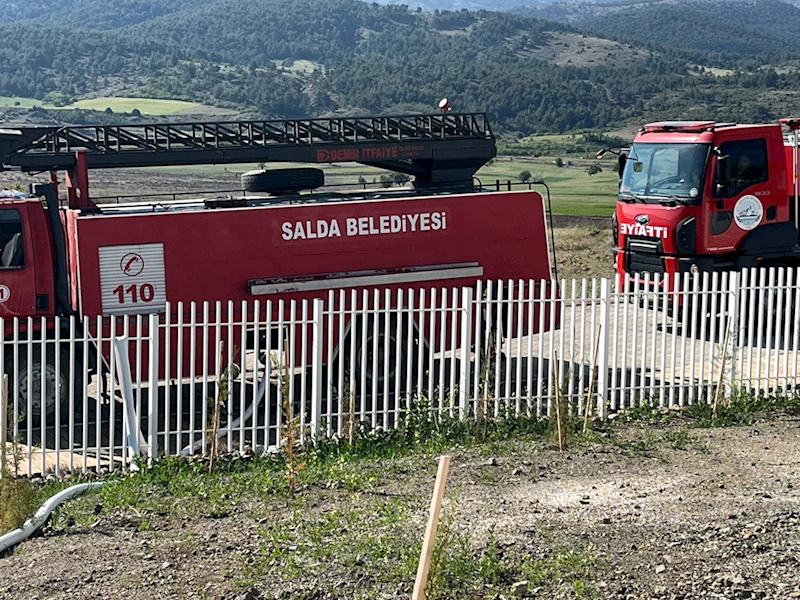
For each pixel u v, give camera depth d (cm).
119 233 1360
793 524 808
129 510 904
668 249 1822
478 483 943
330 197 1597
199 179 7594
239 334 1409
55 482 1045
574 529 803
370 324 1455
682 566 729
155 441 1102
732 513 836
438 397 1261
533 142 15600
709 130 1803
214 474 1031
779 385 1333
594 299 1233
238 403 1375
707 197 1789
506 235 1541
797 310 1323
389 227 1480
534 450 1070
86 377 1095
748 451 1055
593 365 1169
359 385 1441
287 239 1430
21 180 5262
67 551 796
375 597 689
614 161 11925
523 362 1575
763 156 1825
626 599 684
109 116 18025
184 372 1395
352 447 1119
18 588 723
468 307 1202
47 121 17162
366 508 877
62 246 1354
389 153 2116
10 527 855
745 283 1298
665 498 884
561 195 7275
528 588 700
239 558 765
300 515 866
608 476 961
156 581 728
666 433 1136
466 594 695
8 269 1325
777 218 1847
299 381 1468
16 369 1070
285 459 1066
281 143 2091
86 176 1602
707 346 1677
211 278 1399
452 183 1886
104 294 1356
